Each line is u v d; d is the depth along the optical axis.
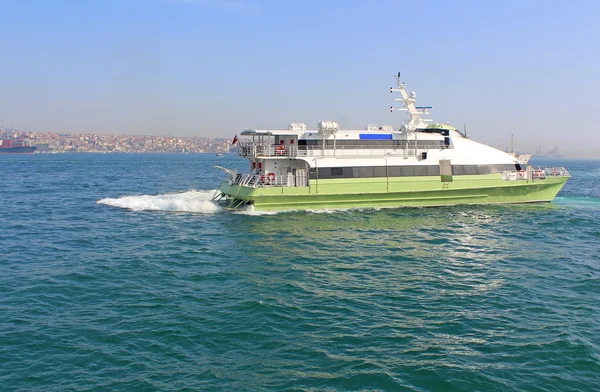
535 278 21.05
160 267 22.28
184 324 15.53
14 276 20.80
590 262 23.80
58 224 33.56
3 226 32.84
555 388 12.07
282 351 13.84
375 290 19.27
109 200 44.97
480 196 40.22
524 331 15.37
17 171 104.31
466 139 41.66
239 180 39.38
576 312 17.03
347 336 14.88
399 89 42.75
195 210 38.53
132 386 11.97
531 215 36.75
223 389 11.91
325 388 11.99
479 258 24.44
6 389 11.73
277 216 34.91
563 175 42.69
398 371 12.82
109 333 14.84
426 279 20.78
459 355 13.73
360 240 28.02
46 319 15.92
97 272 21.42
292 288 19.34
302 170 37.78
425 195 38.69
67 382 12.11
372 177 37.34
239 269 22.05
